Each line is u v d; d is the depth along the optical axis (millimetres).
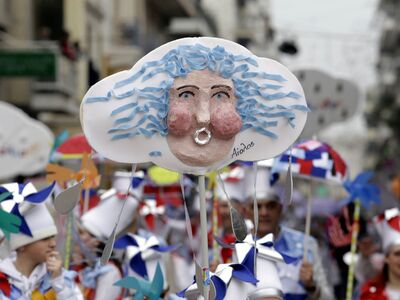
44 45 32031
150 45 46188
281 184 11211
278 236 10891
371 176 11508
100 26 40406
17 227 8203
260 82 7316
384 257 11023
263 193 10727
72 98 33594
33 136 16406
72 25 35625
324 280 10922
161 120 7141
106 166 13891
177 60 7129
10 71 22219
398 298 10812
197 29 51750
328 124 16516
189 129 7160
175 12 52281
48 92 32375
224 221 12266
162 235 13773
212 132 7203
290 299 10594
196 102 7152
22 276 8398
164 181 13578
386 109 61938
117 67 19641
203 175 7273
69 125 33438
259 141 7371
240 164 11797
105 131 7129
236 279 7598
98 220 11000
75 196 6898
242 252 7973
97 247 10969
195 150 7184
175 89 7141
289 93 7371
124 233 11195
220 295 7488
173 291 11914
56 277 8602
